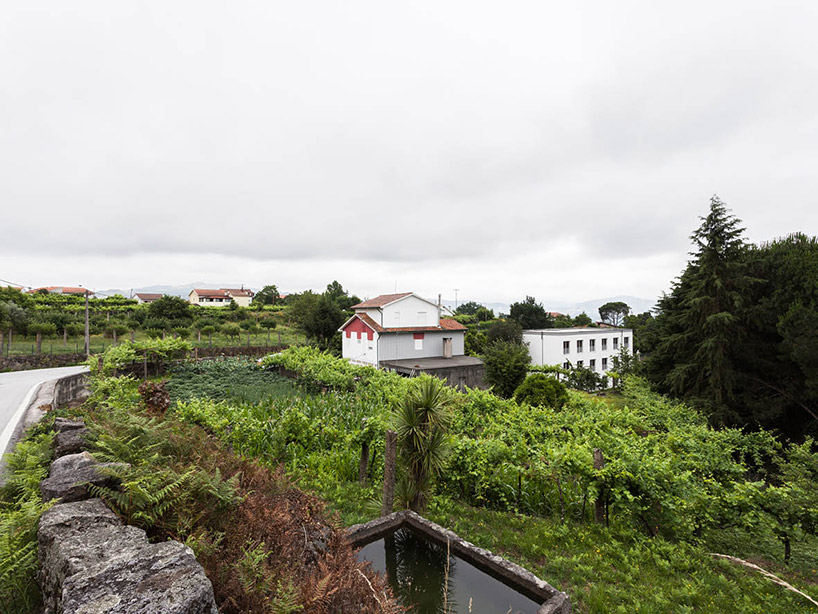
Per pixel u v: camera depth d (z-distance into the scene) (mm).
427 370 27625
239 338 42281
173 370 23500
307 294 51906
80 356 27891
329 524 4152
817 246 17672
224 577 2375
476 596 4246
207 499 3156
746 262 18516
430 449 6238
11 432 8742
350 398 16016
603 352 43594
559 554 5406
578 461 6566
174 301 48750
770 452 10070
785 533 5945
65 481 3057
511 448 7617
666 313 22188
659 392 20688
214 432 8836
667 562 5289
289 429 9695
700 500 6301
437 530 5234
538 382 16031
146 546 2189
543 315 63844
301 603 2373
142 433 3834
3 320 28969
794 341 15023
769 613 4402
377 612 2900
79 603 1704
